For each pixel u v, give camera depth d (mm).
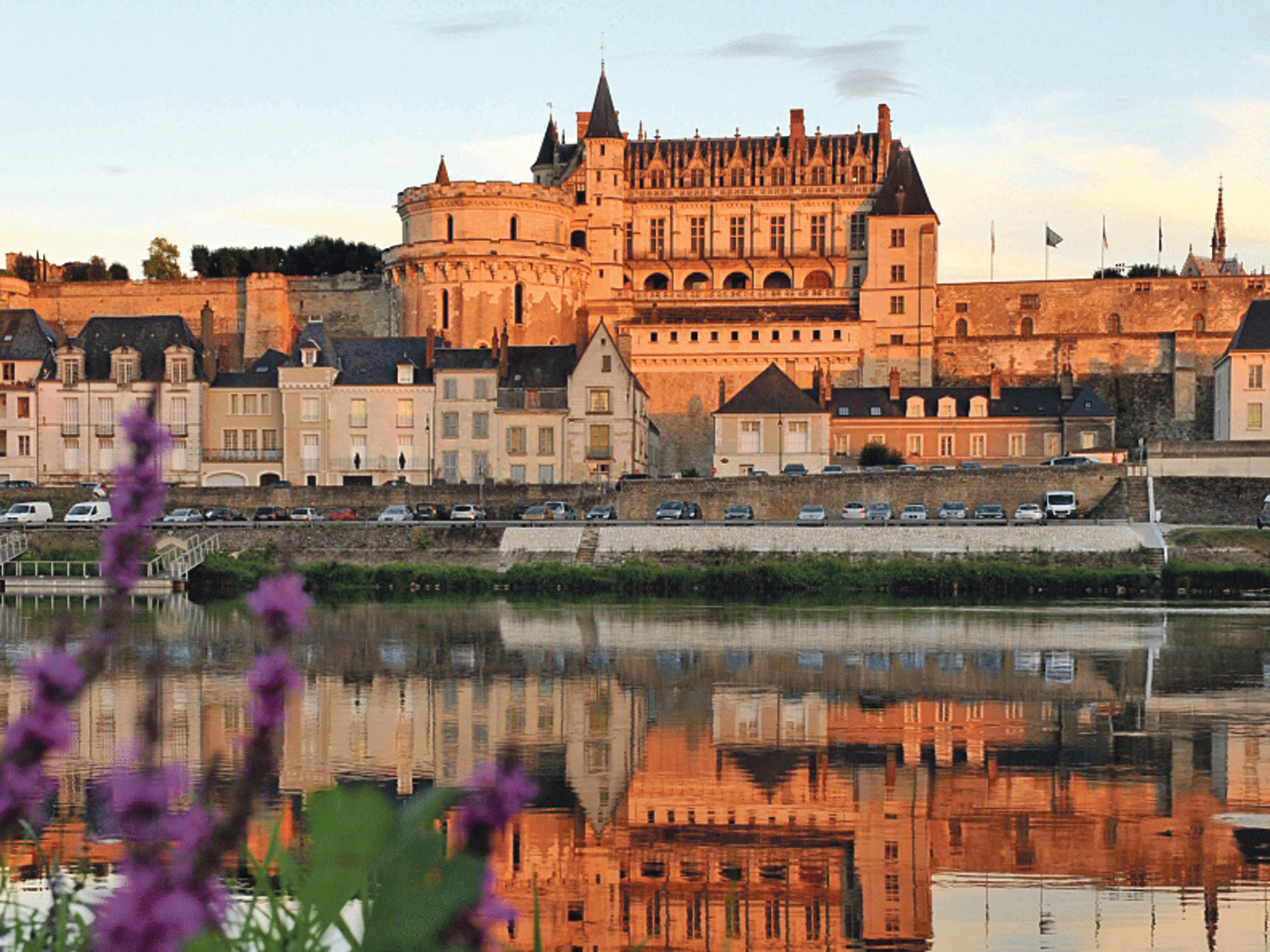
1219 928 22891
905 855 27031
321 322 112125
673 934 22594
